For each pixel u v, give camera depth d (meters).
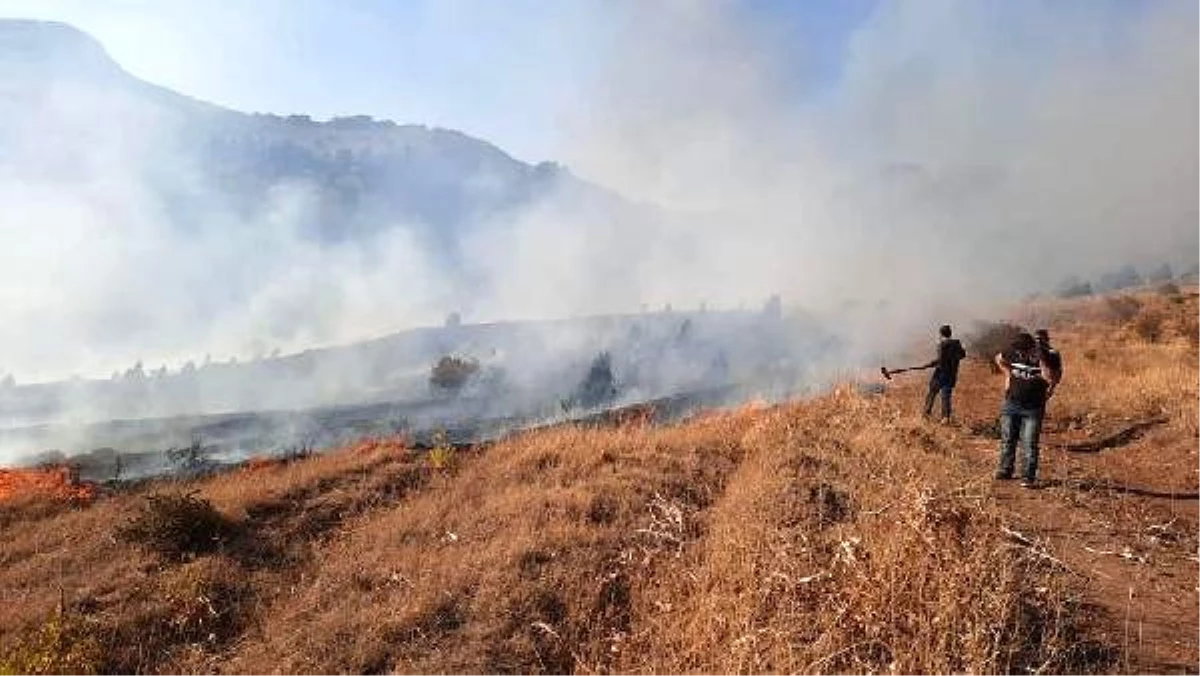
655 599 7.03
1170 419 13.71
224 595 8.56
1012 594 5.82
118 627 7.66
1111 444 12.95
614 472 11.29
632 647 6.30
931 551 6.05
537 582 7.58
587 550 8.23
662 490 10.20
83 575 9.11
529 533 8.82
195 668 6.98
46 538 10.84
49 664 6.68
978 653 5.00
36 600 8.38
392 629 6.98
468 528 9.48
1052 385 10.62
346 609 7.59
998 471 10.87
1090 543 7.91
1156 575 7.00
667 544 8.34
